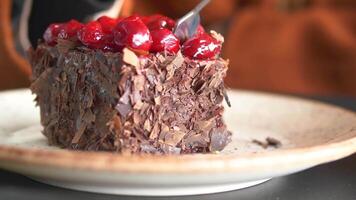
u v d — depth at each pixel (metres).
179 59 0.35
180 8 0.91
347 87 0.99
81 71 0.37
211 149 0.38
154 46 0.35
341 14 1.05
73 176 0.28
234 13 1.09
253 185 0.34
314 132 0.43
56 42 0.40
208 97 0.37
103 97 0.35
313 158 0.30
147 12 0.91
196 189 0.31
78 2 0.62
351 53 0.98
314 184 0.34
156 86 0.35
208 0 0.38
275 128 0.46
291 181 0.35
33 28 0.65
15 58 0.65
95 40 0.36
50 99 0.40
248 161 0.28
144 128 0.35
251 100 0.50
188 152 0.37
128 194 0.31
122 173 0.27
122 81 0.34
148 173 0.27
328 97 0.63
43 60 0.40
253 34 1.04
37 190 0.32
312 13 1.06
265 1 1.10
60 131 0.39
